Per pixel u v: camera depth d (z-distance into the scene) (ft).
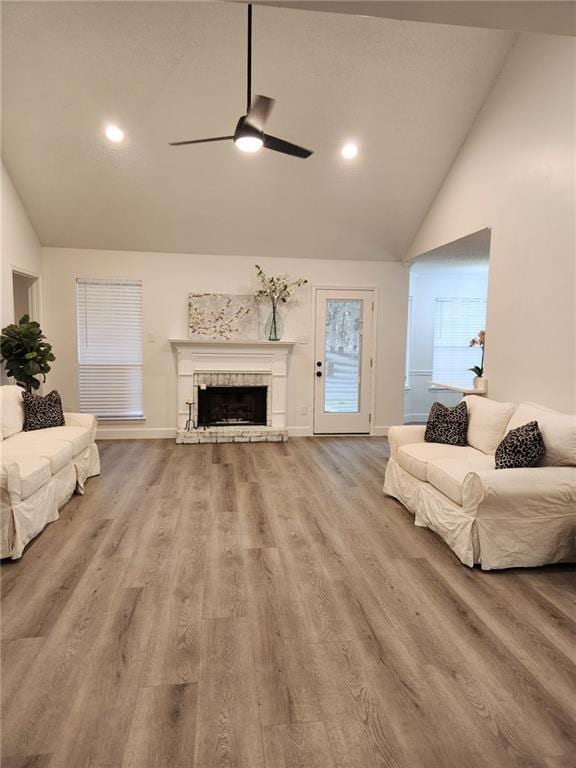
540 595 8.59
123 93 13.53
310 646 7.08
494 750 5.34
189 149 15.42
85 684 6.23
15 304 19.01
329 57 12.93
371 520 11.97
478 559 9.54
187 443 19.47
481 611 8.05
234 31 12.17
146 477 15.06
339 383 21.31
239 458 17.47
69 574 9.04
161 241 19.16
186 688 6.20
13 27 11.84
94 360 19.83
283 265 20.39
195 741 5.40
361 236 19.49
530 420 11.10
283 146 10.69
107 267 19.36
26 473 10.00
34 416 14.06
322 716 5.78
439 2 6.29
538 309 11.97
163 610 7.92
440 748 5.36
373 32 12.41
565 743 5.44
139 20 11.83
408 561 9.82
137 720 5.67
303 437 21.09
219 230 18.83
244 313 20.04
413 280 24.34
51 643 7.04
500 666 6.70
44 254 18.98
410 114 14.62
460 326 24.95
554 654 6.97
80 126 14.47
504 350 13.42
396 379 21.61
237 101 13.88
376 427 21.68
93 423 15.14
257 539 10.71
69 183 16.43
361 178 16.83
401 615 7.91
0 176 15.35
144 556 9.80
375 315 21.17
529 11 6.55
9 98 13.57
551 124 11.39
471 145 15.07
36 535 10.59
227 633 7.34
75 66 12.78
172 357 20.03
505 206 13.30
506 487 9.25
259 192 17.25
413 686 6.30
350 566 9.56
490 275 14.06
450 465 10.87
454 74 13.57
